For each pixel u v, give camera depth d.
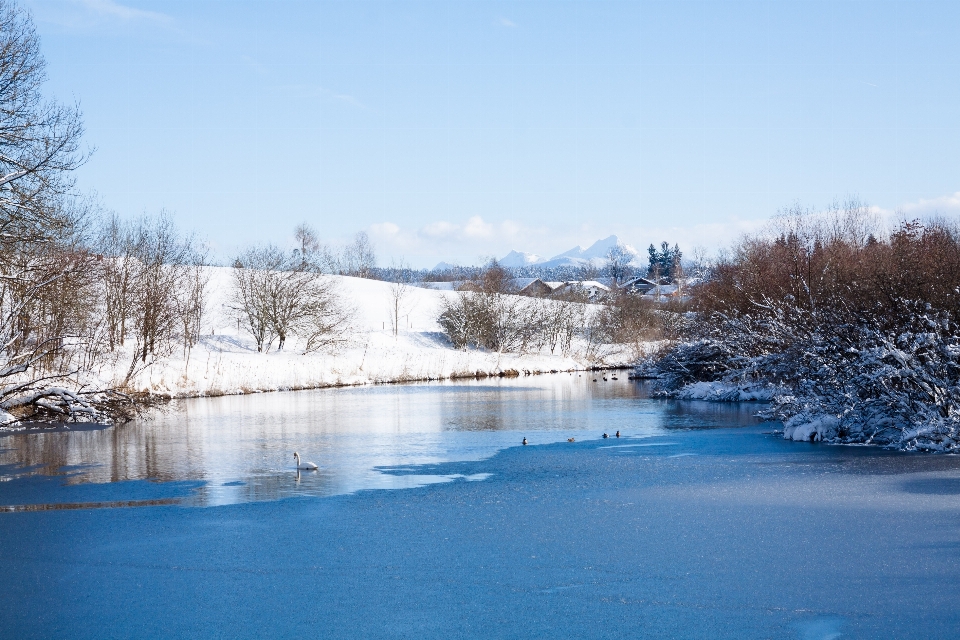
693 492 16.00
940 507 13.83
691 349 44.75
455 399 42.44
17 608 9.95
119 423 31.08
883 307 24.16
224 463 21.23
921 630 8.66
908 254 30.94
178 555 12.13
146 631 9.16
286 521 14.27
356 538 12.96
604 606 9.62
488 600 9.92
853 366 22.53
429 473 19.36
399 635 8.91
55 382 33.16
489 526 13.59
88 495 16.98
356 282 103.38
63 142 25.44
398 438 26.41
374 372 57.53
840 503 14.39
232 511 15.19
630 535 12.72
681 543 12.14
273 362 53.56
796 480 16.81
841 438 22.73
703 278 75.25
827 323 26.02
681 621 9.09
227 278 88.88
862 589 9.90
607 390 47.56
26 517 14.85
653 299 100.75
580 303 89.25
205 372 47.69
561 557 11.62
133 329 52.44
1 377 28.00
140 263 50.56
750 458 20.33
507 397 43.41
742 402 37.81
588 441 25.11
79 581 10.95
